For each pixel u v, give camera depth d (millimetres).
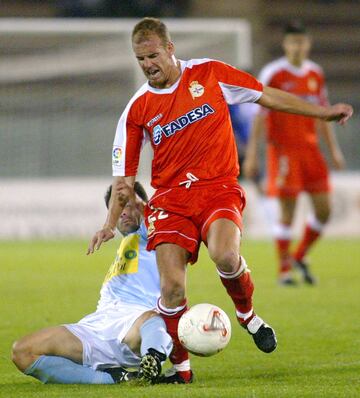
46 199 67125
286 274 43125
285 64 44531
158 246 21828
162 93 22438
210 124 22422
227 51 71438
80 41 71938
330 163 71188
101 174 70000
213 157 22344
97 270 48750
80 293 39719
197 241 22141
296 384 21062
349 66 92500
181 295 21234
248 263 52219
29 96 70812
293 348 26812
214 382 21469
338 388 20359
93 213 67375
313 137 43781
